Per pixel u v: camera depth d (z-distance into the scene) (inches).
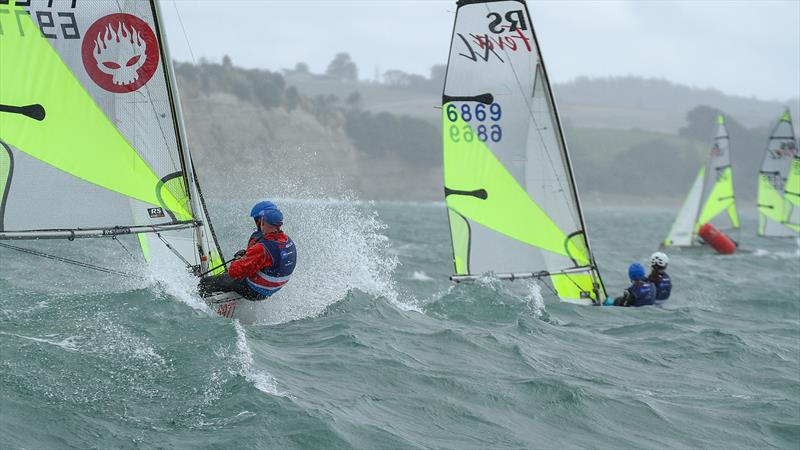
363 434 960.9
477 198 1897.1
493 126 1887.3
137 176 1391.5
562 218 1909.4
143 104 1389.0
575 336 1584.6
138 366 1085.1
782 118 5014.8
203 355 1132.5
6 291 1464.1
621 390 1248.8
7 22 1306.6
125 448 870.4
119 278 1790.1
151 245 1478.8
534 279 1956.2
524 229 1909.4
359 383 1133.7
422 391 1134.4
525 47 1873.8
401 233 5152.6
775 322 2018.9
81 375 1037.2
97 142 1365.7
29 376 1005.8
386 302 1635.1
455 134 1882.4
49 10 1328.7
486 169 1894.7
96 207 1365.7
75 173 1354.6
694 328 1728.6
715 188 4867.1
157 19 1378.0
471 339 1408.7
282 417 962.7
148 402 987.9
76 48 1344.7
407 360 1252.5
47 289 1684.3
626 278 3056.1
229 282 1408.7
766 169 5083.7
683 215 4510.3
